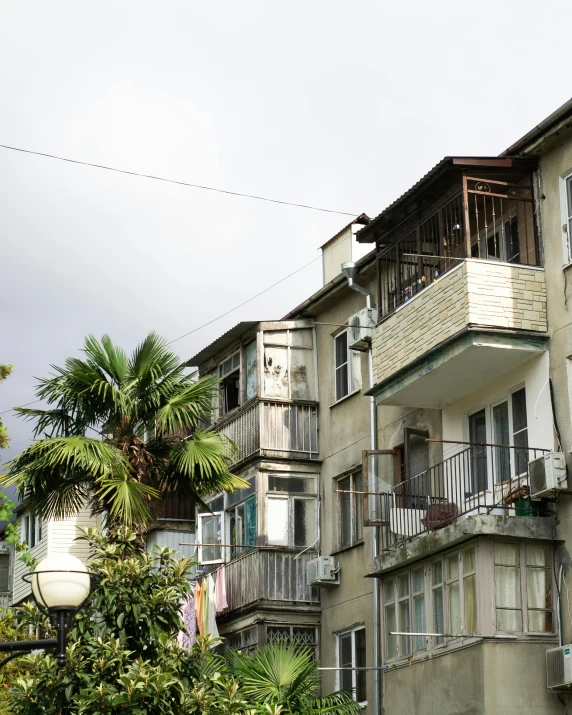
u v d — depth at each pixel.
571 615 18.80
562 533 19.23
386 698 21.14
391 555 21.38
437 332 20.47
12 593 40.62
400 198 21.75
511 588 19.08
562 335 19.58
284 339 27.69
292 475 26.77
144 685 14.82
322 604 25.89
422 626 20.58
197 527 28.11
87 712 14.98
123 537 17.45
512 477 20.52
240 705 15.48
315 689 23.62
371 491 23.27
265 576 25.69
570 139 19.95
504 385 20.88
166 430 23.39
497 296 19.81
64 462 22.11
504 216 21.28
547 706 18.53
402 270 22.59
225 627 26.52
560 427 19.34
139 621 16.16
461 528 19.38
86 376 23.02
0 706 15.55
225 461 24.11
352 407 26.22
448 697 19.36
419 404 22.48
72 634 15.72
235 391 28.83
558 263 19.89
